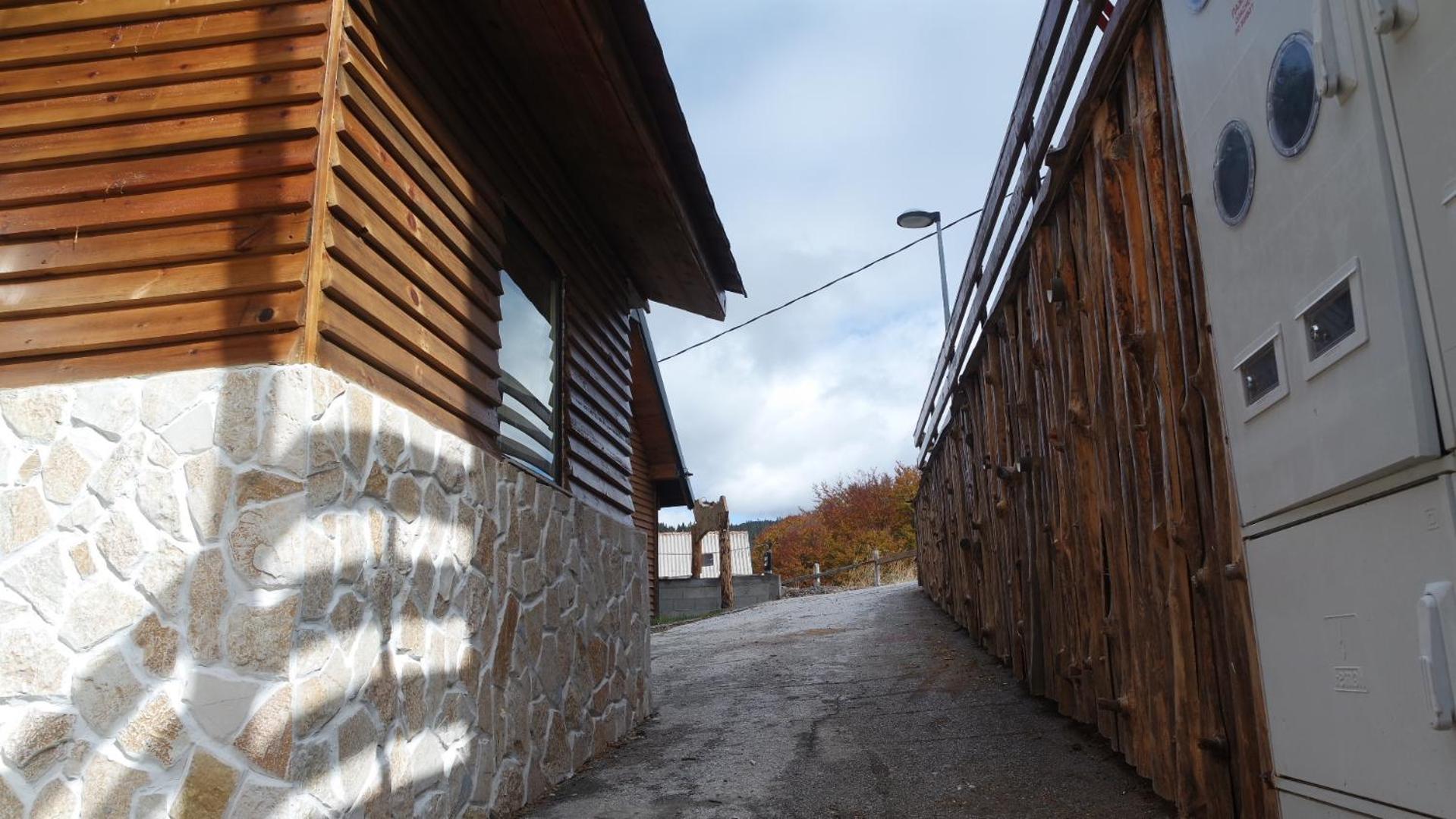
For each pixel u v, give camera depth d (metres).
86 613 2.96
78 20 3.49
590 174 6.01
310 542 2.99
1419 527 1.76
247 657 2.86
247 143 3.32
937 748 4.96
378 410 3.46
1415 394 1.72
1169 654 3.42
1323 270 2.01
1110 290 3.80
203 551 2.95
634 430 16.27
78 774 2.86
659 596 17.22
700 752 5.38
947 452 10.08
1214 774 3.03
